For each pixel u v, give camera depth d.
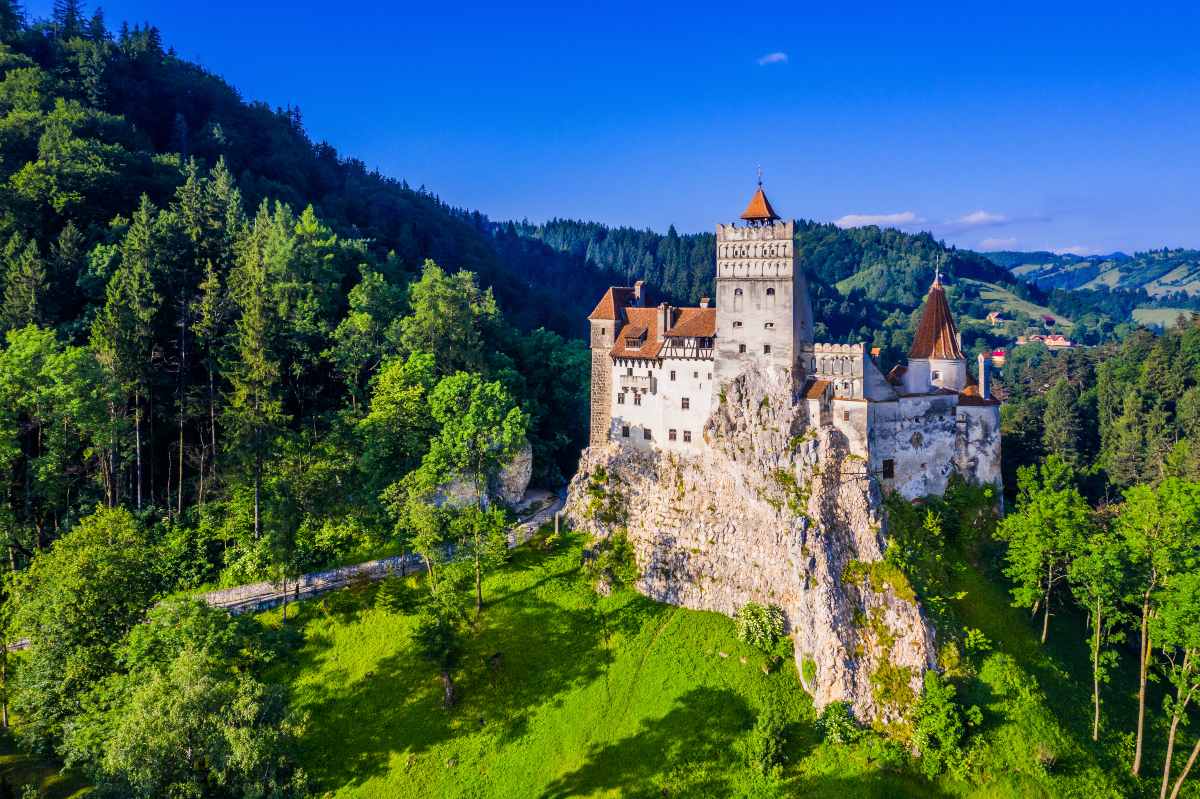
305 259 115.81
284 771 59.50
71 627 65.56
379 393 100.00
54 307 102.69
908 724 71.06
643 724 73.69
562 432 124.00
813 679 75.94
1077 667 75.62
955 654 73.56
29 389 83.69
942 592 78.94
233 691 59.19
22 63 154.12
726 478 90.25
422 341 110.50
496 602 85.06
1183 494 67.12
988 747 68.44
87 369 86.00
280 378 101.81
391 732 72.69
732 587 85.88
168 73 186.12
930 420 88.12
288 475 89.75
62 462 88.50
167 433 98.62
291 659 76.75
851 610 77.31
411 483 87.56
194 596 84.50
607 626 83.81
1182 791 66.50
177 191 124.44
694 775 69.62
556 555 91.94
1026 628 77.94
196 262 105.62
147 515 91.31
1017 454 115.00
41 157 123.81
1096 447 152.62
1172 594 64.44
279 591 85.31
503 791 68.81
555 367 128.50
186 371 99.44
